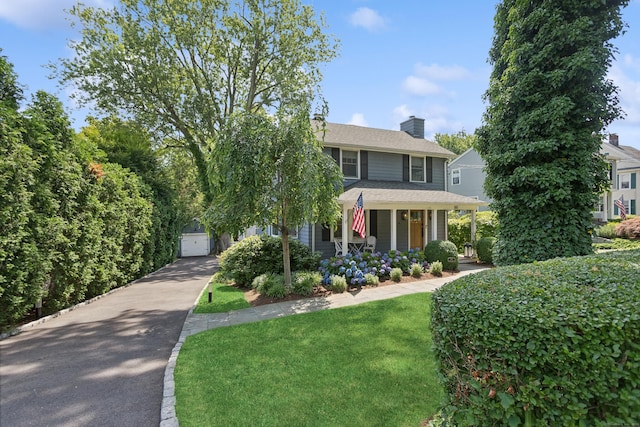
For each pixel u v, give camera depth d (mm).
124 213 9469
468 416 2020
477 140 6660
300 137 7352
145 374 3904
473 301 2068
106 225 8555
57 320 6254
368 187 13422
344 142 14016
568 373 1664
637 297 1762
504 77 5930
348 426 2674
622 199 26438
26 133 5934
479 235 16062
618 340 1562
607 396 1564
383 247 14211
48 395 3400
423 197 13219
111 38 15297
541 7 5430
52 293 6602
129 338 5203
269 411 2936
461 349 2127
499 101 5883
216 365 3951
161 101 16344
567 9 5332
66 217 6789
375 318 5668
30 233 5590
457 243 16953
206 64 17062
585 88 5164
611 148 24688
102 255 8336
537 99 5418
